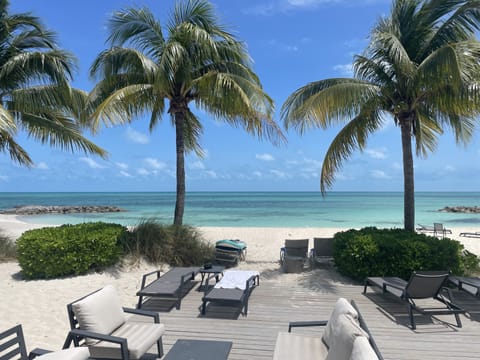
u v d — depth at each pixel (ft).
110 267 24.11
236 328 14.58
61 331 14.75
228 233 50.24
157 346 12.10
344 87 21.77
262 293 19.80
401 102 24.00
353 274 22.06
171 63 24.61
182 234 27.45
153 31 27.55
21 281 21.71
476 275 24.08
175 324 15.03
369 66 24.41
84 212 115.85
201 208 126.31
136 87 25.21
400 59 20.68
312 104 21.79
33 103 27.37
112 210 118.93
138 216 95.20
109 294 11.95
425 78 20.71
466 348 12.66
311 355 9.74
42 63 25.35
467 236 49.47
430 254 20.90
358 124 25.48
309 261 28.19
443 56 18.92
